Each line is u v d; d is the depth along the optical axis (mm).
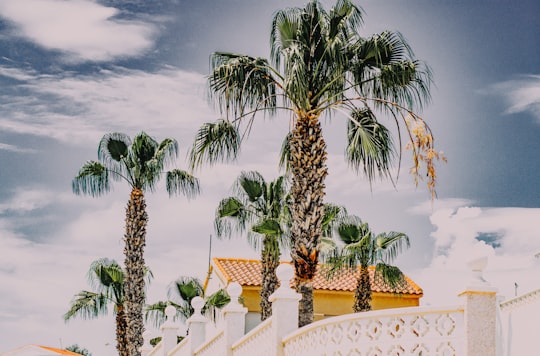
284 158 19625
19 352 21016
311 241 17297
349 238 28328
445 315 10211
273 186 26594
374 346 10898
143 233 30859
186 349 20031
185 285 33281
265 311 25703
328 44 17469
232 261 35594
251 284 32656
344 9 18266
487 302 9891
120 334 34250
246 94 18312
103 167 31234
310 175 17625
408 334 10492
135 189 31047
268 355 13758
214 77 18219
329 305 33781
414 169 17188
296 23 17969
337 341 11531
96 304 34031
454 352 10023
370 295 28859
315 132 17812
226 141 18469
